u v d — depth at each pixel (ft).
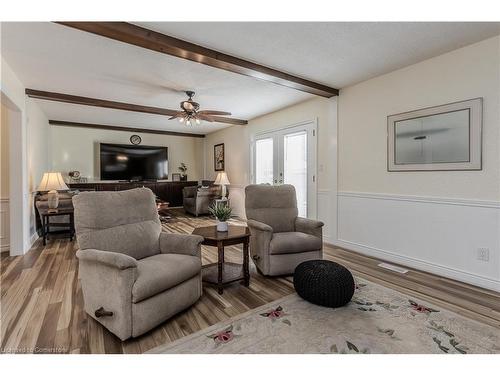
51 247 12.50
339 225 12.75
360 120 11.63
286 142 16.11
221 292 7.73
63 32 7.50
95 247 6.41
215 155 24.93
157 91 12.90
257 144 18.79
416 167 9.62
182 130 24.61
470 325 6.04
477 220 8.19
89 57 9.14
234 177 22.03
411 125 9.74
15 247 11.29
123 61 9.50
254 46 8.36
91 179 23.24
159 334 5.78
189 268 6.66
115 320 5.44
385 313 6.58
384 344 5.39
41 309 6.77
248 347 5.33
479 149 8.07
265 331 5.86
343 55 8.98
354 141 11.93
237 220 20.42
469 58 8.24
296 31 7.49
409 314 6.53
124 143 24.71
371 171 11.25
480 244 8.14
